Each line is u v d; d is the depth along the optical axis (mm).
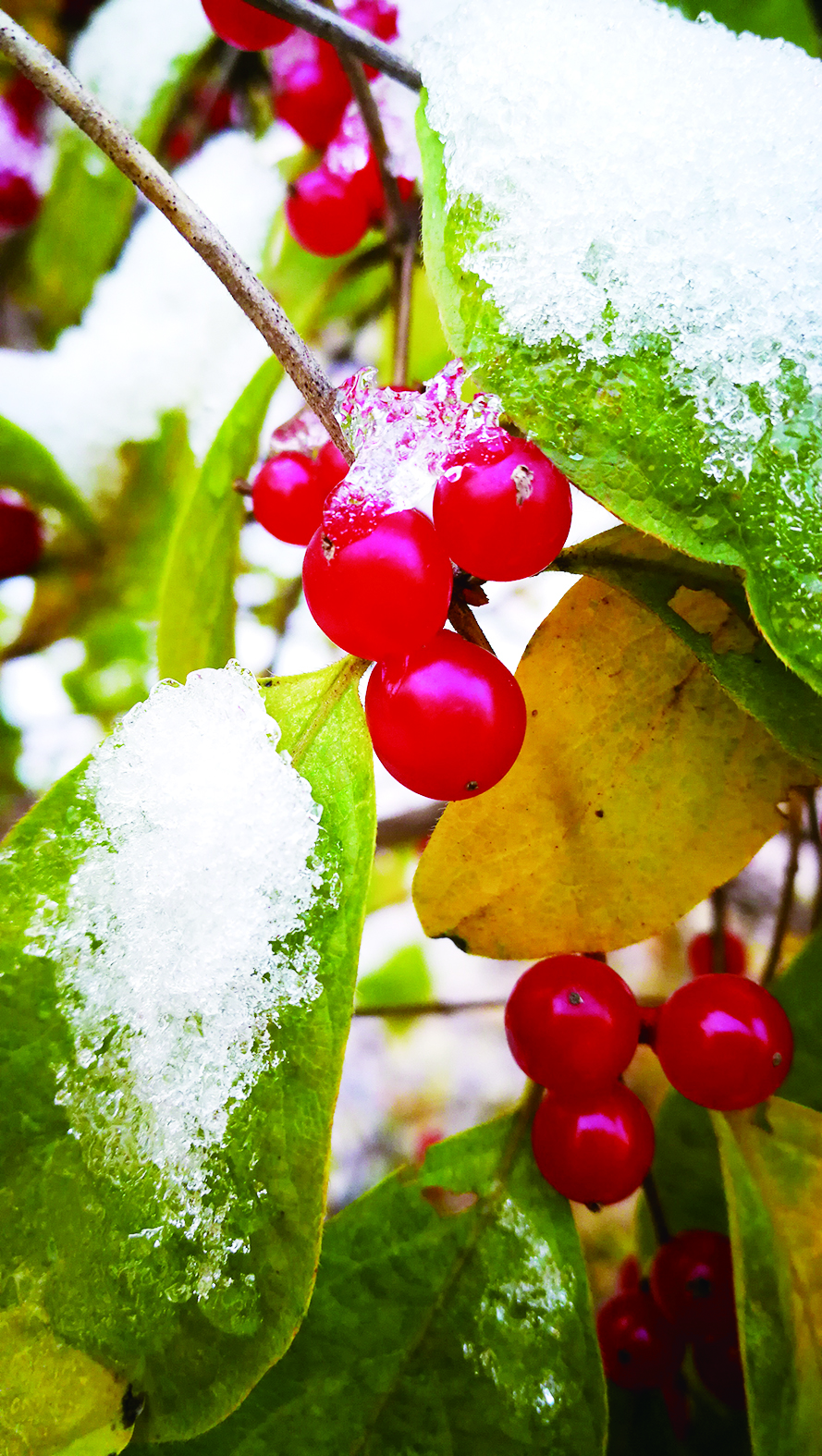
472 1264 95
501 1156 99
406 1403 91
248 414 109
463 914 96
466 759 85
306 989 83
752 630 90
